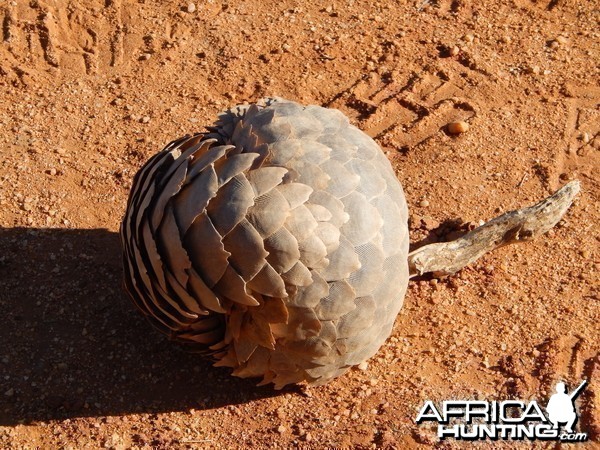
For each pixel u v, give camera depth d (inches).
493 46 72.6
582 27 74.8
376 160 49.5
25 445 50.3
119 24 71.6
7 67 67.6
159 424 51.4
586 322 56.2
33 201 59.8
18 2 71.7
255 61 69.8
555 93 69.3
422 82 69.1
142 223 47.1
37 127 64.1
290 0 75.5
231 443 51.0
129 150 63.2
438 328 55.8
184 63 69.4
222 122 50.6
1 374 52.5
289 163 47.1
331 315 47.3
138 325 54.9
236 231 45.6
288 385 53.0
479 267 58.7
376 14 74.8
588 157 65.2
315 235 46.2
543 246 60.1
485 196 62.4
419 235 60.0
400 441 51.2
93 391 52.3
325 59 70.3
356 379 53.5
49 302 55.4
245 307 47.3
